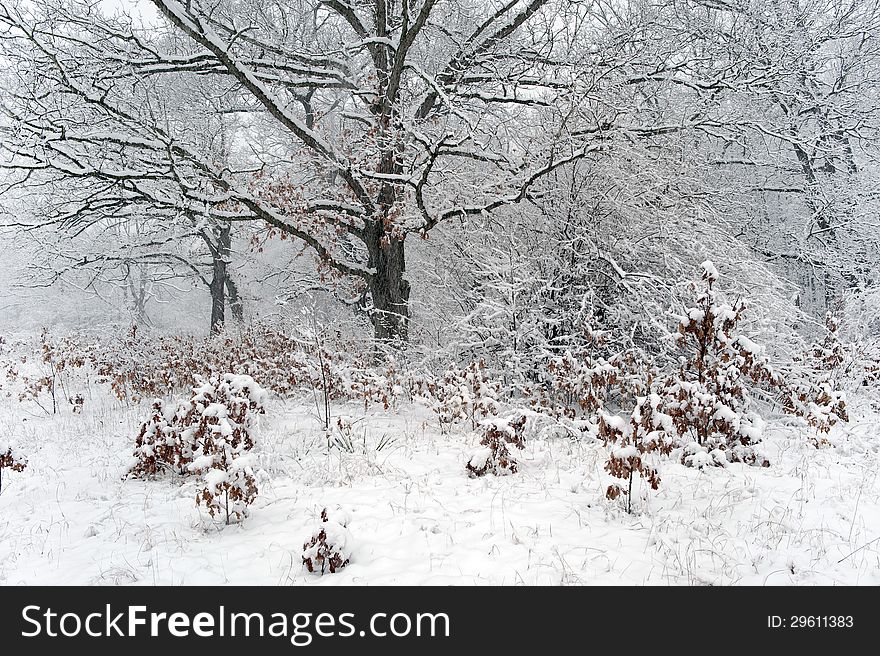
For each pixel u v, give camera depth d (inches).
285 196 466.3
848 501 217.8
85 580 176.6
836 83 621.6
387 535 201.9
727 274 411.2
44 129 376.8
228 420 228.1
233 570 181.6
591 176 432.1
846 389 386.6
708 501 224.2
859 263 619.8
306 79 461.4
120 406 469.1
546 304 432.5
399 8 451.8
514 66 454.0
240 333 602.2
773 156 668.1
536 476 262.2
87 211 466.0
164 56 425.1
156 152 465.4
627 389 337.7
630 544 188.7
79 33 447.5
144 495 255.9
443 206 474.0
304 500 241.8
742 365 278.2
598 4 472.1
